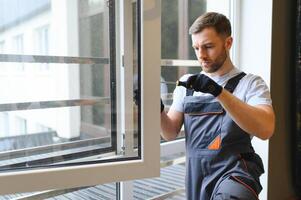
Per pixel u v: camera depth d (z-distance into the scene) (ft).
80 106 3.99
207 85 3.27
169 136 4.20
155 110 3.52
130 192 4.65
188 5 5.56
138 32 3.54
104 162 3.41
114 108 3.84
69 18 3.87
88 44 3.99
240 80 3.96
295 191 6.15
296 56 5.71
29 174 3.05
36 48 3.69
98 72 3.96
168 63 5.21
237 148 3.78
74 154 3.75
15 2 3.54
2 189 2.95
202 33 3.77
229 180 3.57
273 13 5.42
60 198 4.23
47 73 3.78
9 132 3.59
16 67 3.58
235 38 5.86
